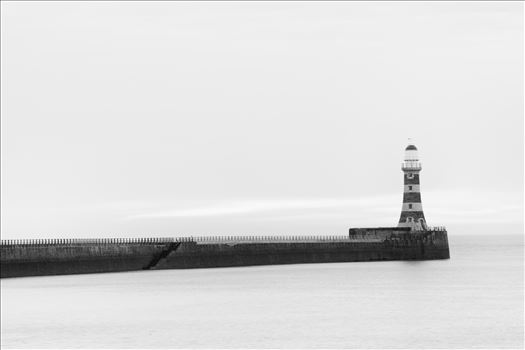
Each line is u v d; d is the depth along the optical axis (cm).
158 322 12681
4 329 12212
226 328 12169
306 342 11212
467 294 15438
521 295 15250
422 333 11631
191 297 15012
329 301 14612
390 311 13450
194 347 11069
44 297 14825
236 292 15662
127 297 14938
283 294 15462
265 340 11375
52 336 11756
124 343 11325
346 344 11075
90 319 12912
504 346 10856
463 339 11244
